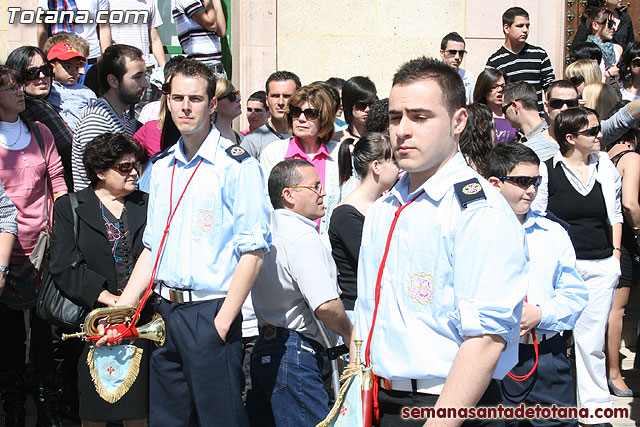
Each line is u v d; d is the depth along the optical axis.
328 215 5.00
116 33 7.05
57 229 4.07
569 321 3.71
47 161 4.82
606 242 5.05
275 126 5.96
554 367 3.72
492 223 2.34
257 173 3.50
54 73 5.63
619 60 6.99
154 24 7.28
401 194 2.62
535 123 5.38
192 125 3.46
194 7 7.11
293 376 3.64
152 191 3.68
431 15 7.62
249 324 4.17
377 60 7.61
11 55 5.21
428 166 2.46
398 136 2.47
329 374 4.00
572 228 5.01
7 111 4.65
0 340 4.59
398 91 2.47
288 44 7.51
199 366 3.40
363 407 2.60
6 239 4.32
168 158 3.63
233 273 3.49
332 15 7.54
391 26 7.60
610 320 5.56
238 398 3.47
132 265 4.09
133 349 3.81
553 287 3.78
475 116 4.21
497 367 2.48
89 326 3.61
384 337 2.56
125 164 4.07
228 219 3.48
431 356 2.45
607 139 5.32
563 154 5.07
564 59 7.73
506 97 5.50
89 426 3.96
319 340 3.75
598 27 7.45
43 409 4.61
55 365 4.68
